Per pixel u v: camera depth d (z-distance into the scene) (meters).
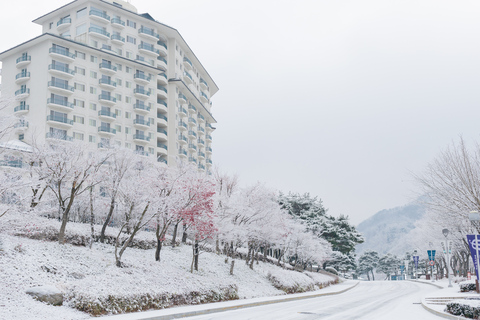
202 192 29.55
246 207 39.12
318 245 64.00
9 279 18.28
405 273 130.50
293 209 77.00
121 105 75.31
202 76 106.44
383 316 17.62
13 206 19.27
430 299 24.80
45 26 80.44
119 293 18.97
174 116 85.75
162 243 38.09
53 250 24.36
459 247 52.09
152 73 81.06
